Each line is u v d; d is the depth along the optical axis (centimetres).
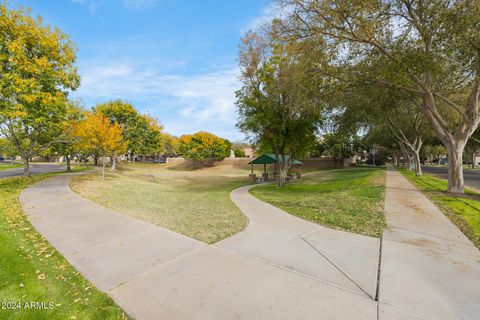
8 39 1005
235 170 4194
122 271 339
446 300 267
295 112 1398
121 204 861
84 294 287
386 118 1730
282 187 1572
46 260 375
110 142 1795
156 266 354
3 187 1145
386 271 334
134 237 485
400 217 622
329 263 361
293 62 1127
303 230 530
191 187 1766
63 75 1169
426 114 1026
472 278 316
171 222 612
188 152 4375
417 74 814
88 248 425
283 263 361
